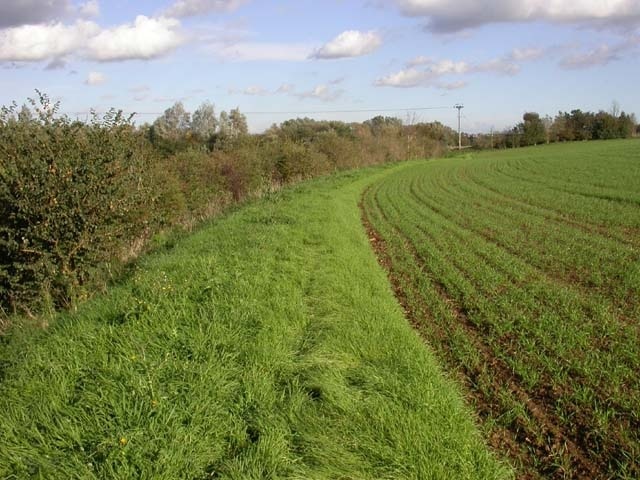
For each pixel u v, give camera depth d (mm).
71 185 9289
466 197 27312
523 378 6113
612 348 6832
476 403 5676
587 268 11461
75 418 4504
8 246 9055
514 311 8461
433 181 38312
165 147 32188
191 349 5793
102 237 10016
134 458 4004
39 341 6355
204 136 51469
